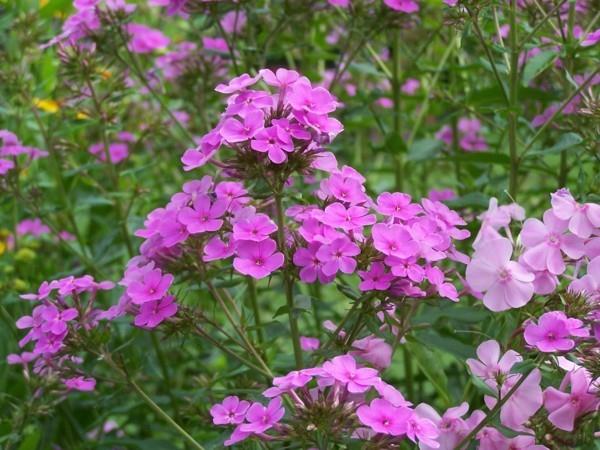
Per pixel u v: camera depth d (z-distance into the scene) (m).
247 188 0.41
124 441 0.47
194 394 0.49
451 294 0.36
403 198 0.37
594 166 0.50
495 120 0.59
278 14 0.58
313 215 0.35
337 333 0.37
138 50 0.61
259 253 0.35
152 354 0.52
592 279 0.35
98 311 0.40
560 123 0.52
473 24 0.46
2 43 0.67
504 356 0.35
